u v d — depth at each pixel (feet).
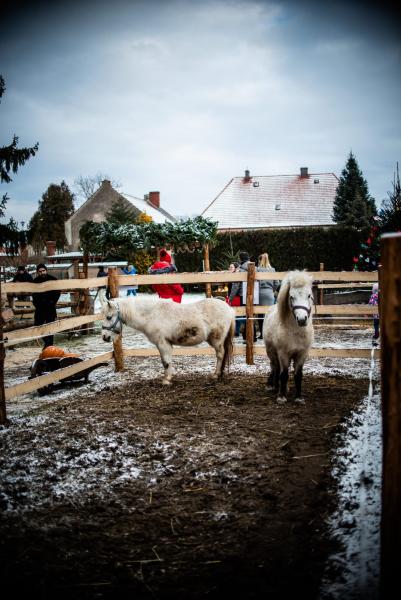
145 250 52.21
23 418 16.11
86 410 16.81
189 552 8.38
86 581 7.66
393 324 6.11
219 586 7.47
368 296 46.21
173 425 14.90
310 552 8.13
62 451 12.93
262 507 9.77
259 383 20.12
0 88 42.98
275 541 8.57
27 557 8.24
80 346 32.91
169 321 19.79
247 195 128.57
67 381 21.40
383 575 6.34
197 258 94.27
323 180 128.77
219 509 9.77
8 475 11.45
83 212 144.46
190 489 10.66
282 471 11.34
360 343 29.91
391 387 6.18
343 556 7.78
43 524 9.27
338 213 116.78
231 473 11.34
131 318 20.20
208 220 53.01
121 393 19.13
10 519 9.46
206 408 16.62
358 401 16.71
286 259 94.94
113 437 13.91
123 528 9.16
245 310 23.75
